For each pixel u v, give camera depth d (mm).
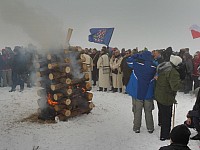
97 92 11836
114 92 11844
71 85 8273
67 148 6309
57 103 8039
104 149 6297
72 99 8297
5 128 7531
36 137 6910
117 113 8938
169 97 6598
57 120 7996
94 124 7902
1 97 10883
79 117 8461
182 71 6680
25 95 11180
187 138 3240
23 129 7453
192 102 10047
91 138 6879
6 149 6223
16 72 11773
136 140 6797
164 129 6719
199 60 10984
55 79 7992
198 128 6414
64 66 7984
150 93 7078
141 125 7836
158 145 6488
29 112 8977
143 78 7023
